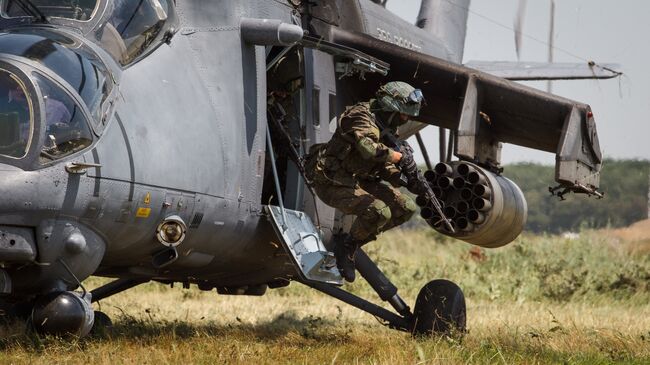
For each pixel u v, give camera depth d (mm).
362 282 55406
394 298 33219
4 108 22375
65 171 22391
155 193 24625
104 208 23375
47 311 23234
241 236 28641
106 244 24219
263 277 31719
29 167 22047
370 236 29984
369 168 29172
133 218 24266
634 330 36562
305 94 31797
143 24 26000
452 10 49844
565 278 58000
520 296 54406
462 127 32719
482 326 38094
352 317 41844
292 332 32594
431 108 35312
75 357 23438
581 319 41625
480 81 33125
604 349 29891
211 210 26797
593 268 63781
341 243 30562
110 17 25234
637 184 115688
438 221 31641
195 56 27344
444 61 33406
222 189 27156
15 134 22250
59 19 24781
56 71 22984
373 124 28516
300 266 28438
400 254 80688
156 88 25484
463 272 61938
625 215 116500
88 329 23891
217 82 27641
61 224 22672
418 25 49031
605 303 53219
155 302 46656
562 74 40656
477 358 26141
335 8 33750
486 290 56438
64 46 23688
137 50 25656
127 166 23766
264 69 29672
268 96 31594
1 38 23500
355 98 35469
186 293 49906
